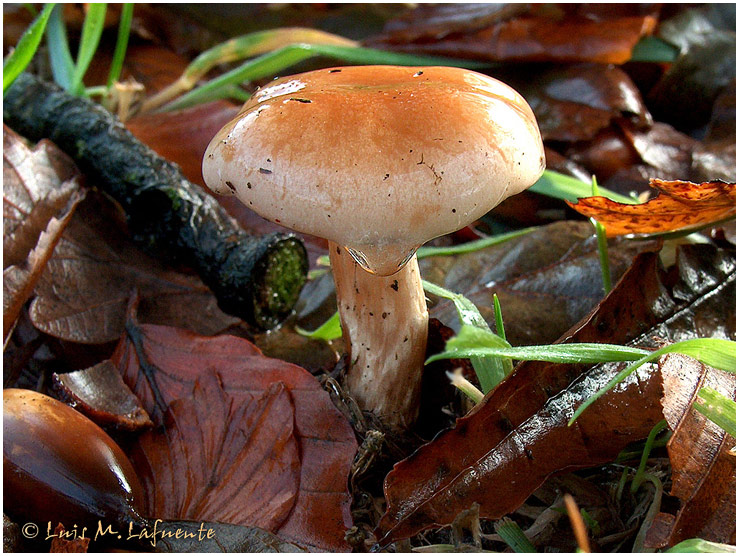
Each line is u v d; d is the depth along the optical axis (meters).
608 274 0.21
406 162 0.16
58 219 0.22
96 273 0.23
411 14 0.33
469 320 0.18
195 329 0.23
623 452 0.18
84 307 0.22
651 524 0.16
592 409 0.17
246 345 0.19
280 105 0.17
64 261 0.22
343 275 0.19
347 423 0.18
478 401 0.18
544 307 0.22
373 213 0.16
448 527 0.18
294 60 0.30
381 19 0.38
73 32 0.38
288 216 0.16
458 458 0.17
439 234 0.16
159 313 0.23
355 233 0.16
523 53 0.31
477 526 0.16
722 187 0.18
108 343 0.22
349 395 0.19
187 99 0.30
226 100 0.31
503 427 0.17
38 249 0.21
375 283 0.18
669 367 0.16
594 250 0.23
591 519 0.17
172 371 0.20
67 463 0.17
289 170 0.16
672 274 0.19
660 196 0.18
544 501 0.18
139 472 0.18
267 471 0.18
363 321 0.19
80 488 0.17
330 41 0.33
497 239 0.23
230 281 0.23
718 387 0.16
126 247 0.24
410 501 0.17
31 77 0.27
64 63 0.29
